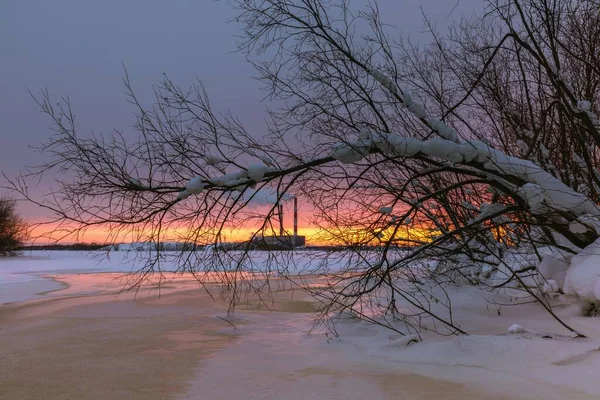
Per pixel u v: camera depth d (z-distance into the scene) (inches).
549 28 262.8
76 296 508.1
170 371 206.8
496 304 296.0
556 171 317.4
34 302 462.6
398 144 261.6
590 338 202.2
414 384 176.1
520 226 347.6
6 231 1353.3
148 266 287.4
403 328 269.9
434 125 273.9
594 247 246.8
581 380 161.3
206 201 278.8
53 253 1657.2
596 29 293.0
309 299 446.6
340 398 164.2
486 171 263.3
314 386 178.2
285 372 199.2
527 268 293.6
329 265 296.5
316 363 212.5
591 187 284.2
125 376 200.7
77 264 1146.7
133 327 320.2
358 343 246.2
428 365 199.6
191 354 238.7
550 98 322.3
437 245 294.7
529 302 277.7
